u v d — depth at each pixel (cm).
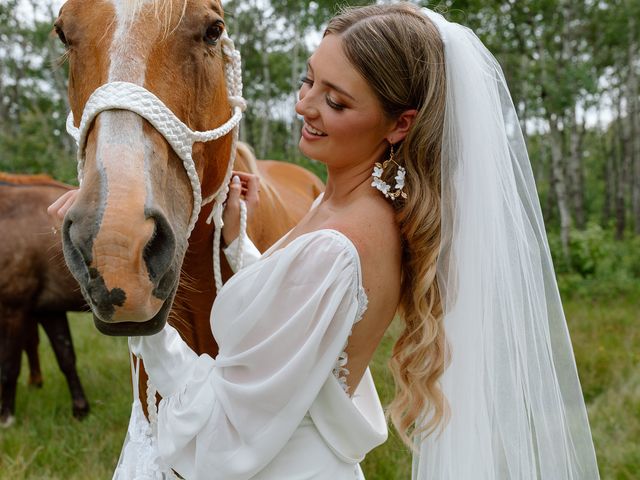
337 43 128
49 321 421
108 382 473
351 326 123
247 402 122
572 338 543
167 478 149
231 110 170
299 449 128
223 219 178
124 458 157
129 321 116
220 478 124
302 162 912
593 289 784
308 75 139
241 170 211
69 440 371
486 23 982
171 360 136
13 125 1817
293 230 150
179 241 134
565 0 1043
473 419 138
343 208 136
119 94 127
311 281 122
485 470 140
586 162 3234
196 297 181
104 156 119
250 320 125
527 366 145
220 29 152
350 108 128
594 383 436
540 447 148
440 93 131
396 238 132
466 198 133
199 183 145
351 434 130
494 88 145
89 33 136
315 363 122
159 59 136
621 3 1420
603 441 334
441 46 133
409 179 133
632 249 1116
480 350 137
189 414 127
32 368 475
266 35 1656
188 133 139
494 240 136
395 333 212
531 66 1253
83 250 109
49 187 429
